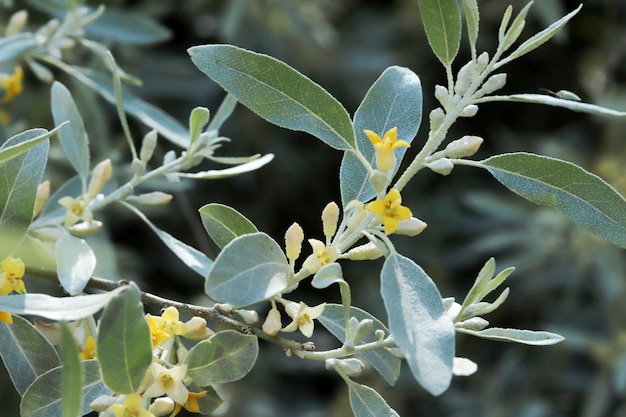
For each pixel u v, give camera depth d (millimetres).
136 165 647
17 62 838
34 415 574
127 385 541
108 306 527
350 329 566
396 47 1498
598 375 1302
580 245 1270
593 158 1431
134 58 1190
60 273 598
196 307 584
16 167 582
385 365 593
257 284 543
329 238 565
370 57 1446
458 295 1479
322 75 1432
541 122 1656
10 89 764
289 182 1512
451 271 1515
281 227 1549
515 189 572
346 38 1490
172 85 1362
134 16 840
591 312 1424
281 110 579
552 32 564
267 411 1263
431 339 530
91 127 929
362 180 589
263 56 576
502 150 1555
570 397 1399
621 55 1561
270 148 1482
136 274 1216
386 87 600
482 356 1479
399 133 596
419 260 1475
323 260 561
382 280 541
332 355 567
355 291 1458
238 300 538
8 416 1023
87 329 618
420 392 1403
